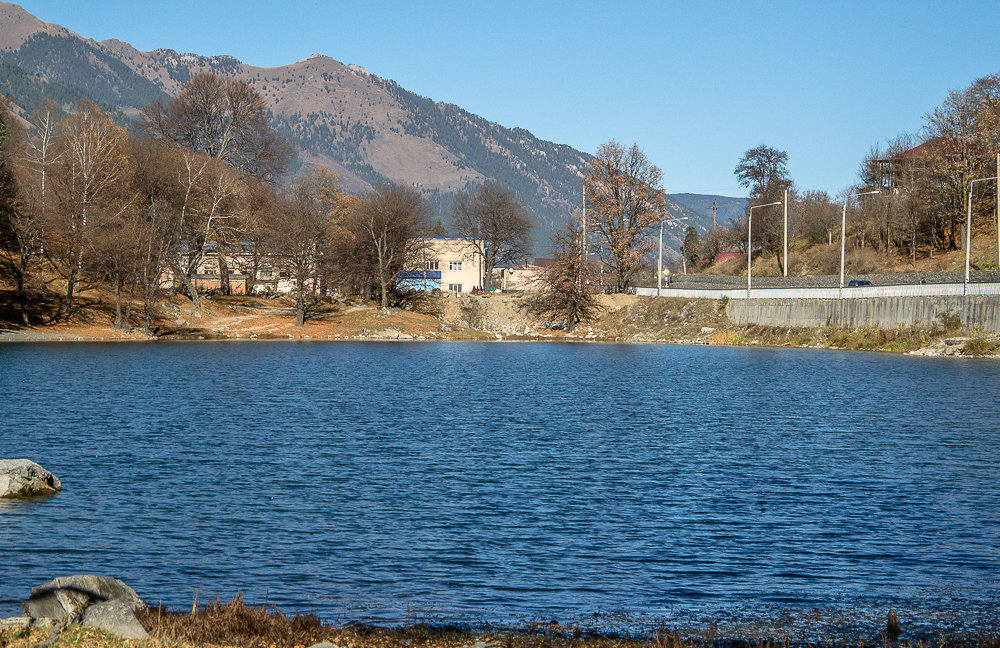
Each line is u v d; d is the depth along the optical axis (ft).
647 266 467.93
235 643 52.42
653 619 60.03
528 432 140.05
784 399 188.34
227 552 73.92
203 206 376.89
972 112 391.86
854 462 115.85
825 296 362.53
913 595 65.16
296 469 108.17
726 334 385.29
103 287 366.02
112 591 57.57
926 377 233.96
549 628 57.93
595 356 322.14
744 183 601.21
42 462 109.50
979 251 373.20
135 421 145.18
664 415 162.40
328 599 63.10
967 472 109.40
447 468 110.01
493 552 74.84
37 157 351.46
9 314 325.42
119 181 356.18
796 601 63.87
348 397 185.57
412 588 65.77
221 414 155.84
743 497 95.35
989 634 57.36
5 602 60.80
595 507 90.48
